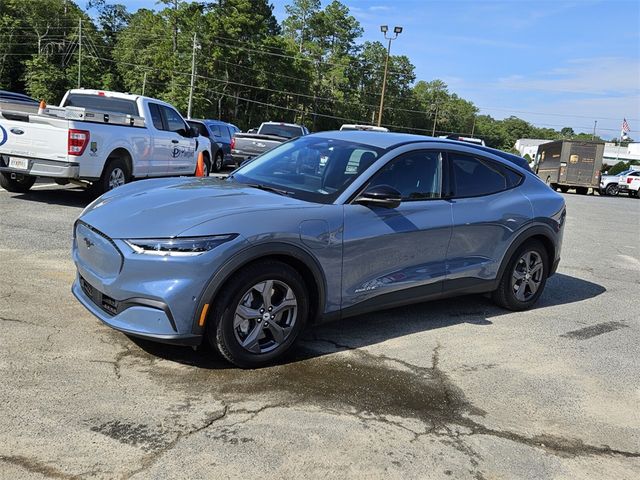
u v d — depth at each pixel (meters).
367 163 4.48
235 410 3.24
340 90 88.94
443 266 4.85
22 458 2.61
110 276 3.59
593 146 32.69
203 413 3.17
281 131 18.41
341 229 4.04
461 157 5.15
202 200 3.89
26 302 4.58
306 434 3.05
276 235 3.67
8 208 8.52
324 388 3.63
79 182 9.59
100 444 2.78
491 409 3.59
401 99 103.31
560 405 3.74
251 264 3.64
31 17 74.56
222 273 3.47
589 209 20.05
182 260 3.39
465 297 6.13
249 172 4.91
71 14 76.94
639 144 67.00
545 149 37.41
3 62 73.25
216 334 3.59
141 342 4.02
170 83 64.12
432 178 4.87
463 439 3.19
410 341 4.63
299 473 2.70
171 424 3.02
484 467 2.93
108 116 9.61
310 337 4.52
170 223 3.55
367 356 4.23
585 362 4.56
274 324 3.83
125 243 3.50
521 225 5.42
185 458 2.73
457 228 4.88
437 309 5.61
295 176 4.60
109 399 3.22
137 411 3.12
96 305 3.80
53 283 5.12
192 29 64.50
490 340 4.86
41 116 8.69
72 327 4.17
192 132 12.38
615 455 3.18
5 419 2.90
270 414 3.23
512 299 5.67
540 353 4.67
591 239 11.86
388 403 3.52
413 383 3.84
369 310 4.39
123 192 4.31
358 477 2.72
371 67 99.19
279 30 86.44
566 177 33.28
